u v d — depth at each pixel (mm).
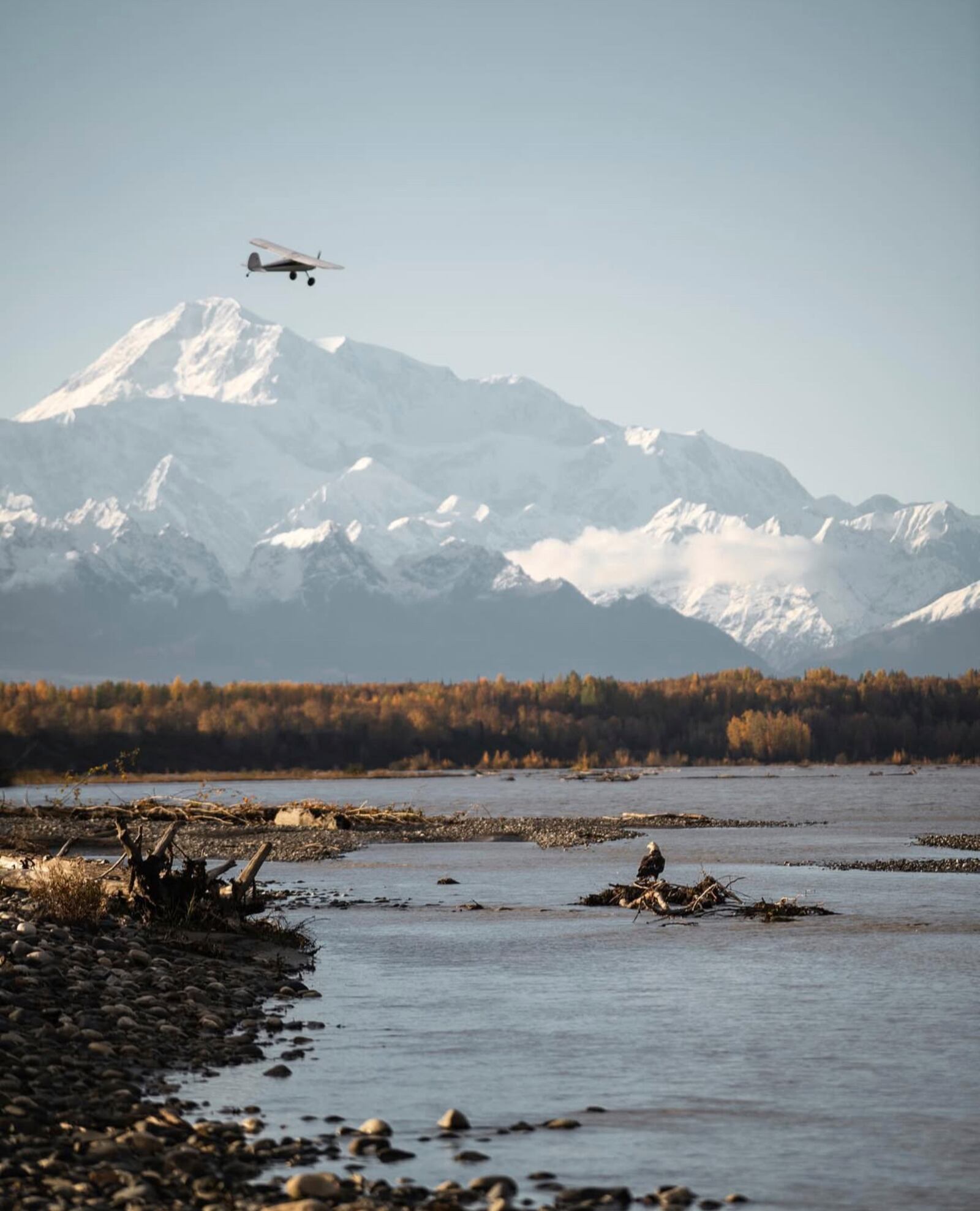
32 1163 68250
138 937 134750
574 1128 80125
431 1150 75500
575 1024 110312
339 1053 98688
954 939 159875
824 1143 77250
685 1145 77000
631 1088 89188
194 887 149625
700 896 190625
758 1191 69188
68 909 135750
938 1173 72000
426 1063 95938
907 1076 92438
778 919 179375
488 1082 90688
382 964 143125
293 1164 71938
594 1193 67875
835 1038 104375
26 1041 90250
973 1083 90500
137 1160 70062
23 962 110875
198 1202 64625
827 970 137625
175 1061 92750
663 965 141750
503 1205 64562
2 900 145500
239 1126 77625
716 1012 115438
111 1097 80562
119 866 157250
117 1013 101375
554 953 150375
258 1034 104438
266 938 149125
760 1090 88812
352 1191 66750
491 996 123062
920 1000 120500
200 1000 112188
